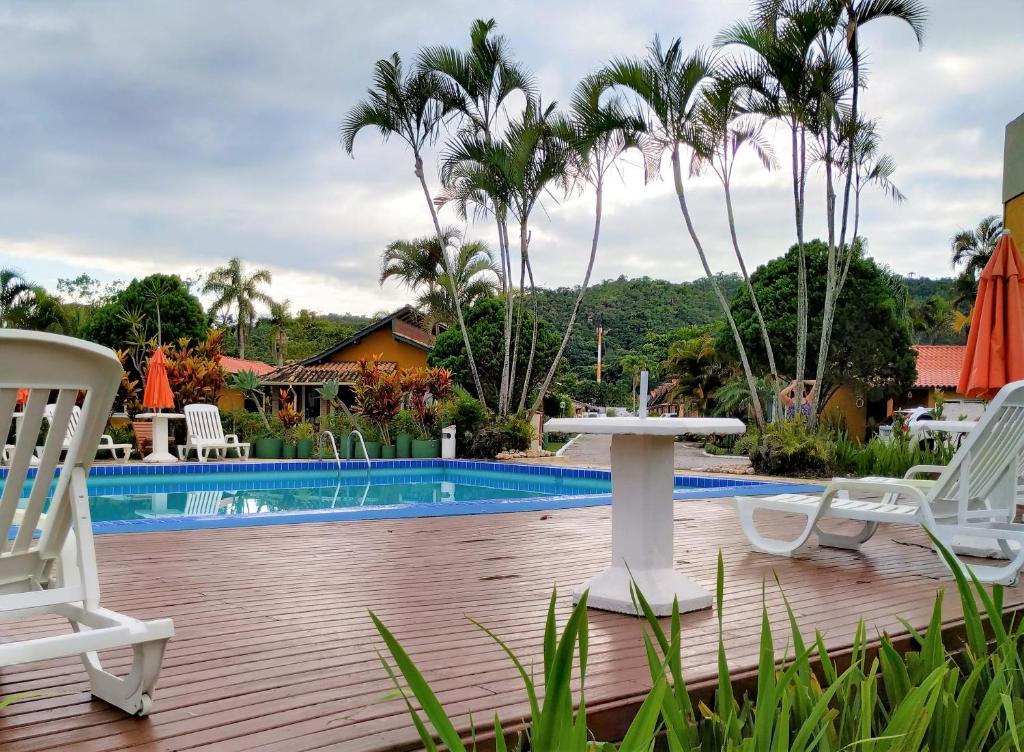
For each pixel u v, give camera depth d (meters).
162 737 1.91
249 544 4.91
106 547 4.74
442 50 14.59
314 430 14.79
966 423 5.95
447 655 2.64
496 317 22.30
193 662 2.53
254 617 3.13
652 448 3.41
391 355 28.22
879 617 3.25
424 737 1.20
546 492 10.96
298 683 2.33
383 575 4.03
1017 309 5.42
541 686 2.32
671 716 1.50
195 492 10.55
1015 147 8.67
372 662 2.55
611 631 3.00
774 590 3.80
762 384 21.91
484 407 14.88
